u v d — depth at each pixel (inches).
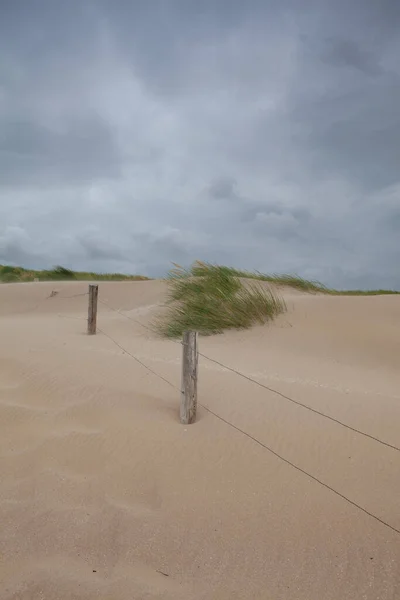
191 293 519.2
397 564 134.3
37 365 319.9
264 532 150.2
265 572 134.9
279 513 158.9
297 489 171.6
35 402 264.5
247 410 236.2
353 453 193.3
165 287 724.7
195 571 136.5
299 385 273.1
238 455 195.6
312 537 147.0
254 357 351.9
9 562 140.3
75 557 143.0
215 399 251.6
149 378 289.9
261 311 443.8
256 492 171.0
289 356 356.5
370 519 153.3
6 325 503.2
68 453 203.2
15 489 176.9
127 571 136.9
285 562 138.0
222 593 128.1
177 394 264.4
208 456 196.1
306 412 231.6
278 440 206.1
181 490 174.1
